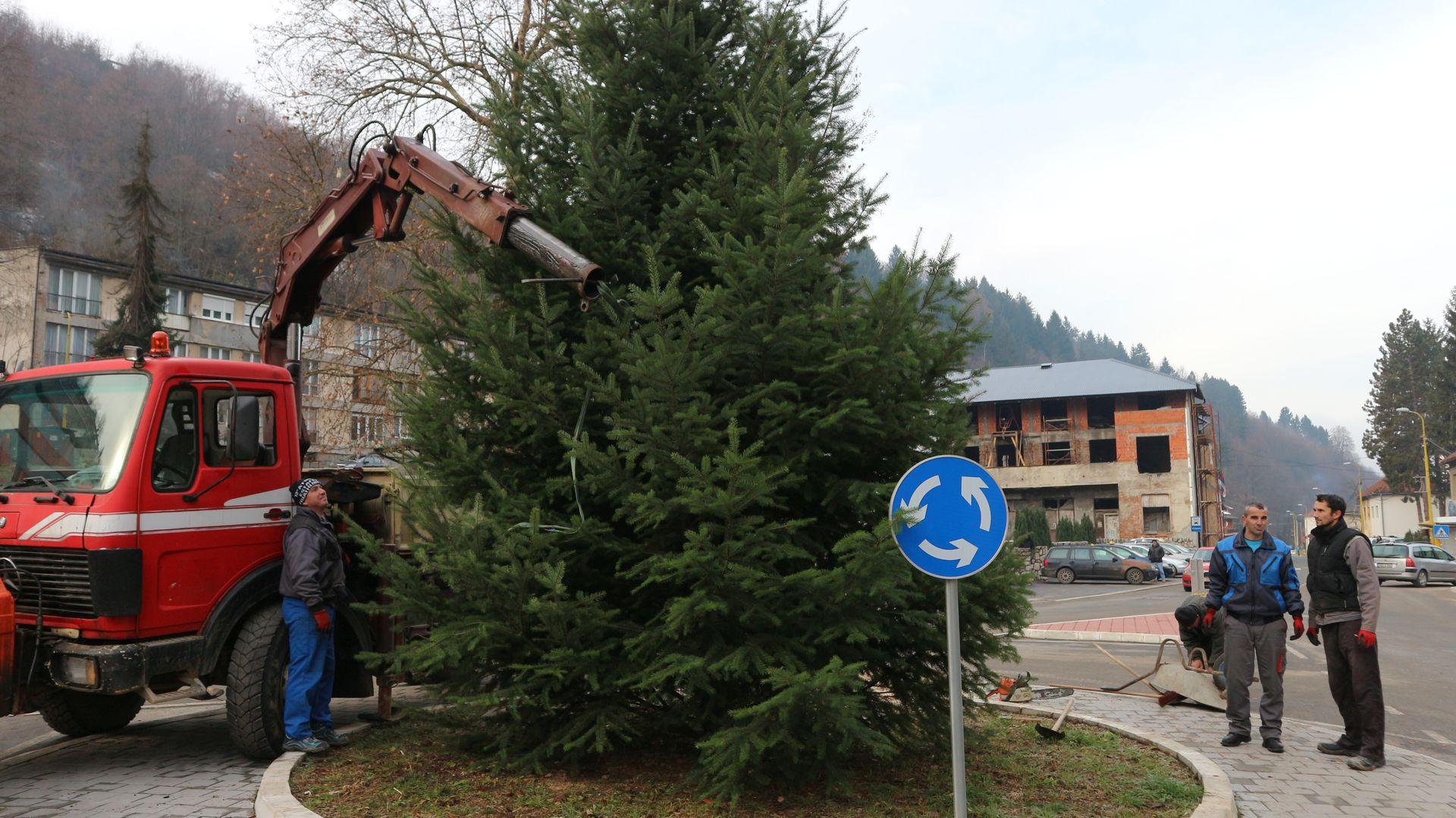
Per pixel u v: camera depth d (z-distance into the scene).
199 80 54.88
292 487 6.83
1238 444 192.50
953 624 4.67
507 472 6.01
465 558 5.07
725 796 5.39
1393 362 93.44
